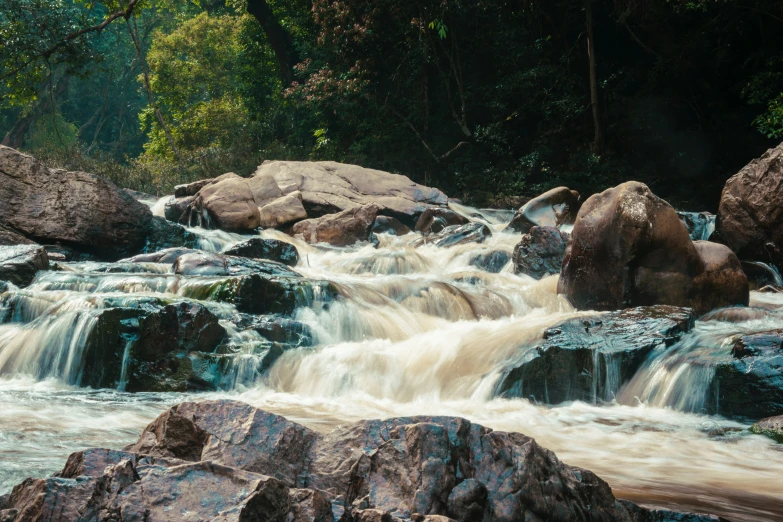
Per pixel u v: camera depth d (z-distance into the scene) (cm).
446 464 258
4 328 891
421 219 1838
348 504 253
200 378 801
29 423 568
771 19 2389
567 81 2698
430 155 2792
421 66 2800
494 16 2816
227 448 270
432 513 247
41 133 5000
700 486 454
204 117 3878
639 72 2677
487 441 274
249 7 3375
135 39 3575
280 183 1952
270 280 973
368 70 2844
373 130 2862
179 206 1833
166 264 1193
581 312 1006
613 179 2531
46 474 392
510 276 1295
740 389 704
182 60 4416
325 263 1470
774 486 464
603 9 2706
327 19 2805
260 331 895
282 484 230
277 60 3566
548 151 2641
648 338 807
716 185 2498
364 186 2002
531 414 718
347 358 839
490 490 260
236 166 2773
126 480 224
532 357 793
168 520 214
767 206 1257
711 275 998
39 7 2455
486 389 791
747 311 954
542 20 2847
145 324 821
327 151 2977
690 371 745
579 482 286
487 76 2922
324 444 280
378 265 1406
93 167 2647
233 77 4231
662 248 991
